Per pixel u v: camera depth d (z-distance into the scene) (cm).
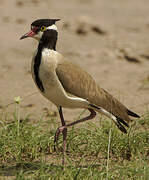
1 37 2266
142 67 1925
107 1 3297
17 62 1922
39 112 1388
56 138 1035
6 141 1081
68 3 3152
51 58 1022
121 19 2744
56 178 917
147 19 2762
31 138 1094
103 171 945
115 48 2148
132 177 934
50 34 1043
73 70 1041
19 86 1647
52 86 1016
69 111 1414
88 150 1095
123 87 1659
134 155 1070
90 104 1058
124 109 1093
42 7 2953
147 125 1253
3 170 991
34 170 978
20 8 2883
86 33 2402
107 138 1102
